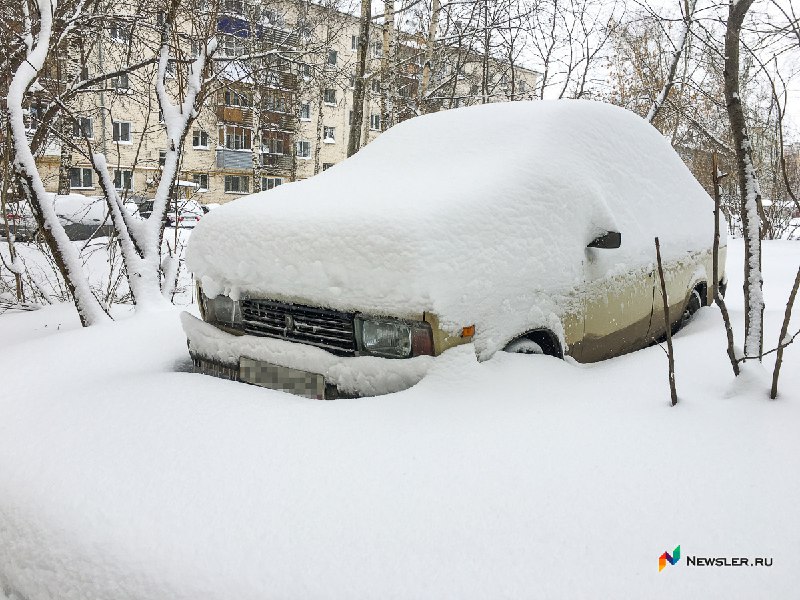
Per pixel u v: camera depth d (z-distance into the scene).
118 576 1.51
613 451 1.80
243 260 2.50
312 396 2.31
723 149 5.26
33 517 1.76
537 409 2.05
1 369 3.11
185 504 1.68
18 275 5.44
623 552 1.41
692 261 3.66
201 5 5.63
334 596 1.34
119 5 6.54
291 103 21.55
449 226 2.16
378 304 2.12
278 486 1.70
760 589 1.29
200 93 5.28
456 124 3.26
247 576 1.42
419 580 1.36
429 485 1.66
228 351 2.59
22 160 4.05
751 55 2.56
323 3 13.12
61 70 6.47
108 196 4.36
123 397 2.43
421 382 2.11
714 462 1.73
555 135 2.91
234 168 28.09
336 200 2.49
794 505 1.54
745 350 2.24
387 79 11.27
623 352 3.08
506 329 2.32
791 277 5.94
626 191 3.17
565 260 2.58
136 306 4.25
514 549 1.43
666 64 8.72
